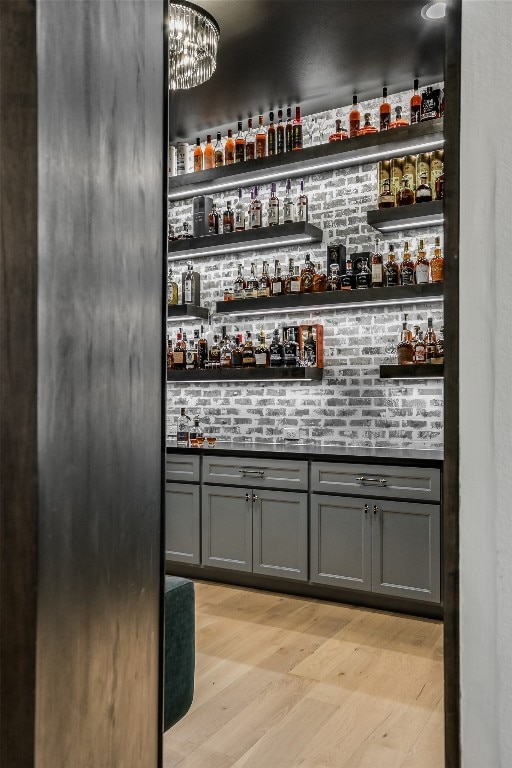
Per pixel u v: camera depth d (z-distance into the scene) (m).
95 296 0.53
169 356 4.92
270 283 4.51
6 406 0.47
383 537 3.52
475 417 0.49
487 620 0.48
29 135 0.46
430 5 3.19
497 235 0.48
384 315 4.25
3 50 0.47
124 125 0.57
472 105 0.50
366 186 4.33
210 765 1.92
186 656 2.07
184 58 2.98
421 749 2.02
